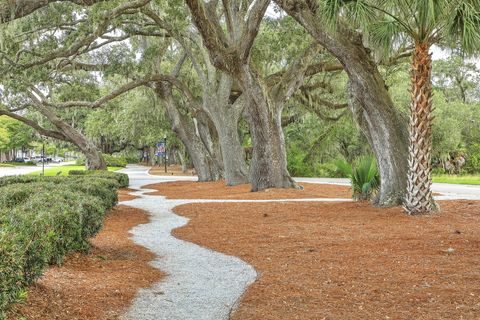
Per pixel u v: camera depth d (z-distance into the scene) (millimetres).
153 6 25188
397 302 5637
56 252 6598
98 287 6254
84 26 22969
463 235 9789
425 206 13156
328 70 25969
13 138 83875
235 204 17750
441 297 5723
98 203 8680
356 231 10805
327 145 43406
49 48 25219
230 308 5699
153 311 5551
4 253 4055
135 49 31250
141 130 49125
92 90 33469
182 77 34094
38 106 32656
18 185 11398
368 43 14984
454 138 41312
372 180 16562
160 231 11891
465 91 58781
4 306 4141
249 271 7547
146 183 34562
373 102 14648
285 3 14227
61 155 131625
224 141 28359
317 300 5855
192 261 8383
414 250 8461
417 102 13070
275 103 23594
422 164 13117
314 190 23406
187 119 34406
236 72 21328
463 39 11609
